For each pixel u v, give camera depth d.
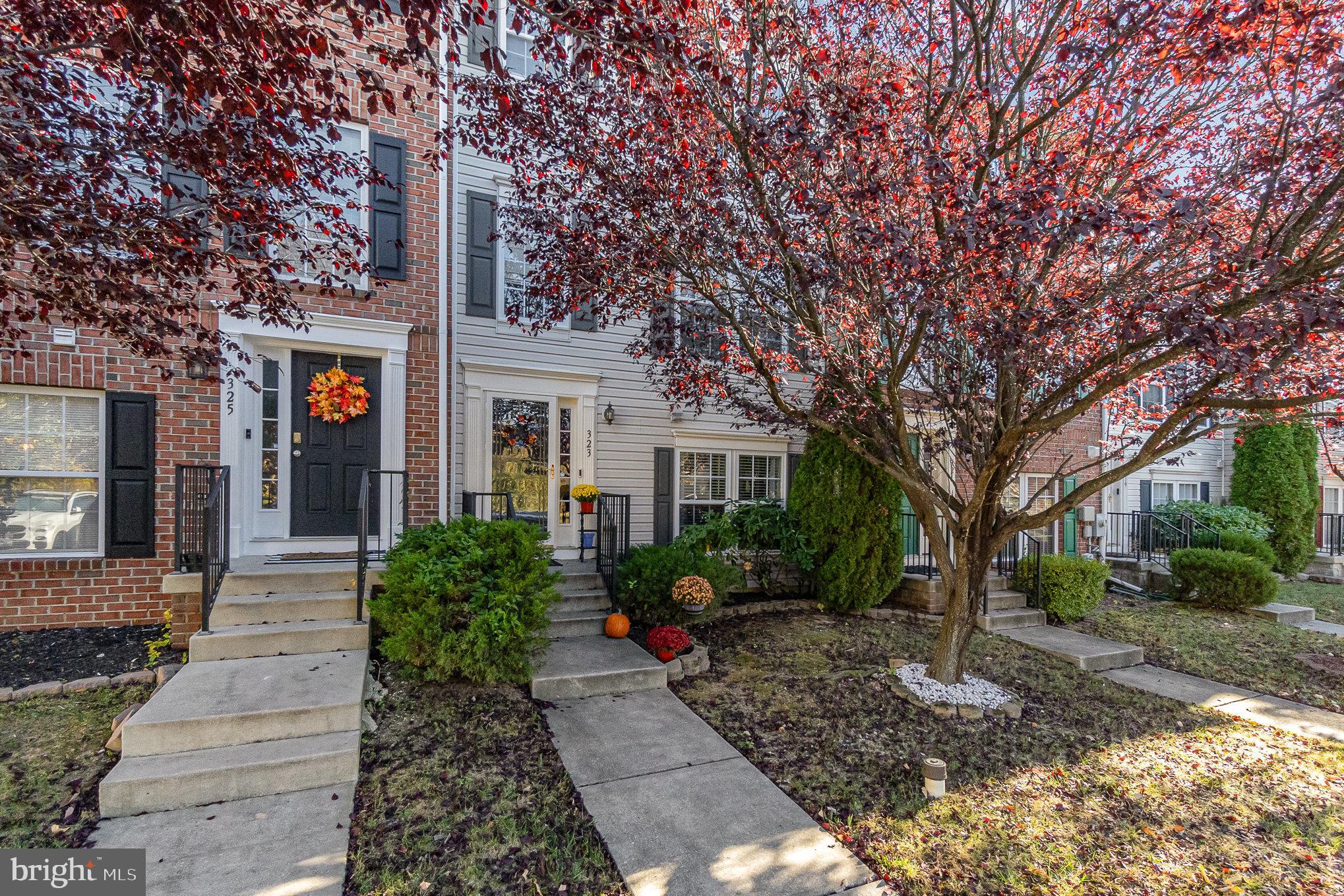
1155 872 2.93
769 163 3.93
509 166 7.21
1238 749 4.29
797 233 4.43
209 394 5.63
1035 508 10.79
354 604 4.84
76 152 3.36
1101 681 5.59
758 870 2.80
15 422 5.17
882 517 7.28
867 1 4.17
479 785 3.36
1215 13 3.11
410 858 2.78
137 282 4.61
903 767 3.81
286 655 4.39
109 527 5.30
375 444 6.34
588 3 2.76
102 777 3.28
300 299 5.91
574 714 4.32
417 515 6.41
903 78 4.22
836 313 4.77
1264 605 8.25
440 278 6.59
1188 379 4.33
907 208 3.95
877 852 2.99
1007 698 4.79
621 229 4.85
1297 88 3.45
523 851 2.87
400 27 6.27
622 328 7.97
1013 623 7.22
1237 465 12.48
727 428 8.65
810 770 3.73
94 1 2.67
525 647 4.43
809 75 4.15
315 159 4.03
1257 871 2.95
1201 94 4.01
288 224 3.90
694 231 4.54
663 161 4.69
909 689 4.83
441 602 4.30
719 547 7.32
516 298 6.68
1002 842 3.12
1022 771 3.85
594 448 7.72
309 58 3.05
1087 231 2.97
